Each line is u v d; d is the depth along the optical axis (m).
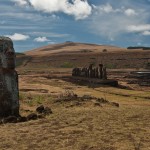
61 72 109.19
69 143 12.55
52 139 13.13
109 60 162.00
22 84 49.84
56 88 44.22
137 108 20.66
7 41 18.06
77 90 42.94
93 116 17.12
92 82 55.28
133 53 166.12
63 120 16.39
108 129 14.37
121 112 18.30
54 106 22.12
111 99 32.94
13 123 16.25
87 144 12.34
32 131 14.46
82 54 180.38
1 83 17.75
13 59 18.14
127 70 125.12
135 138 12.98
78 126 15.05
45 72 110.06
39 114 18.23
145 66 145.62
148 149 11.64
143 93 40.62
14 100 18.16
